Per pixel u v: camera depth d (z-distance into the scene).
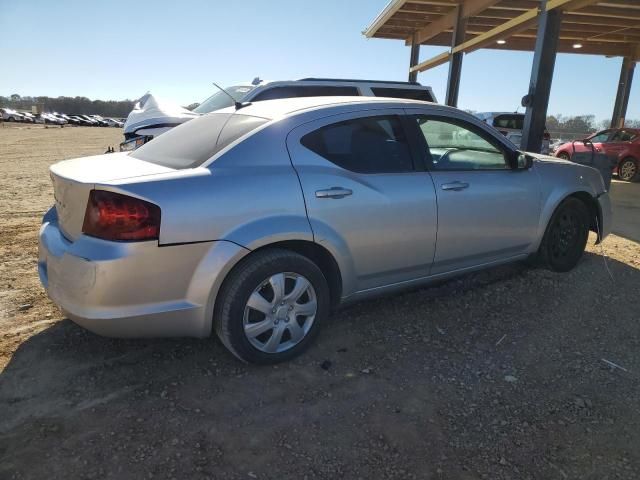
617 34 16.17
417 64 16.42
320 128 3.22
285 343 3.12
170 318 2.72
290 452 2.37
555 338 3.53
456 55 13.33
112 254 2.54
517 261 4.75
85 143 26.36
